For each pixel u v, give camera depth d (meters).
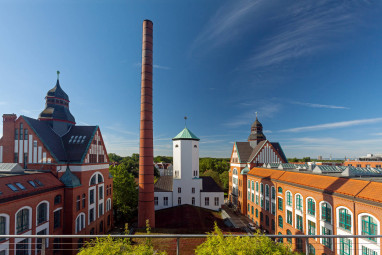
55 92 36.81
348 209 20.83
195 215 39.31
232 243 9.12
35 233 23.11
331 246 22.80
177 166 49.25
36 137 30.19
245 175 50.06
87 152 33.34
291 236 8.99
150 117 36.81
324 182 25.33
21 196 21.39
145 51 37.53
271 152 51.53
